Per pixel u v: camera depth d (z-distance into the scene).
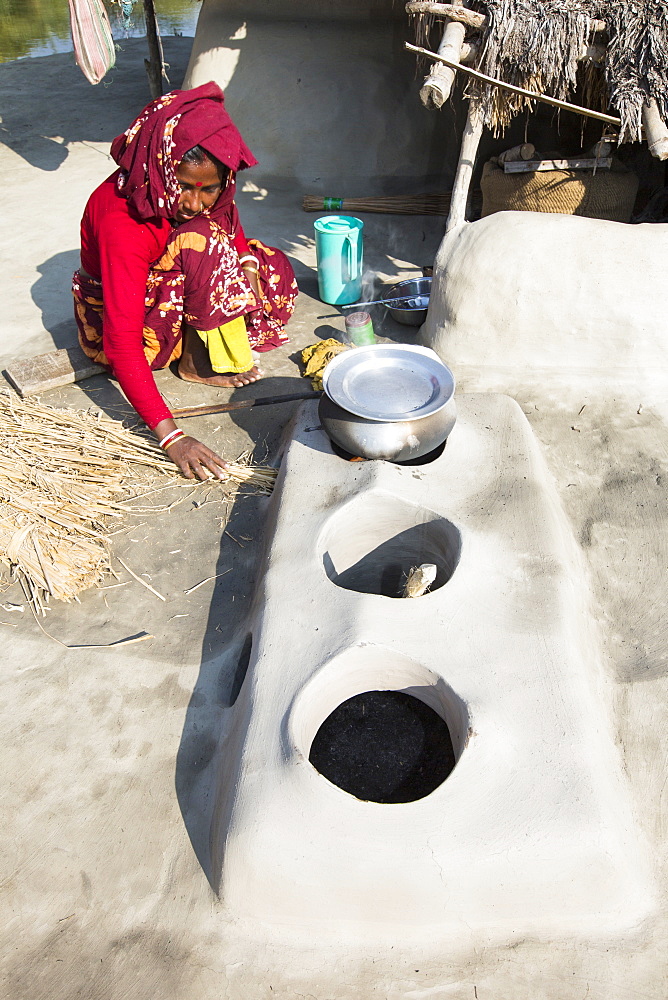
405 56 5.58
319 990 1.76
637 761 2.15
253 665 2.17
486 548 2.43
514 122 5.56
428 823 1.80
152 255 3.10
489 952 1.81
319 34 5.59
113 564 2.90
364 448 2.65
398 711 2.24
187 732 2.31
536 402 3.55
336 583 2.63
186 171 2.85
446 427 2.70
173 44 10.31
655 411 3.48
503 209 4.69
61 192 6.10
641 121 3.54
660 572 2.74
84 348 3.83
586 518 2.98
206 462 3.11
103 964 1.83
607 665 2.42
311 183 5.87
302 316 4.40
